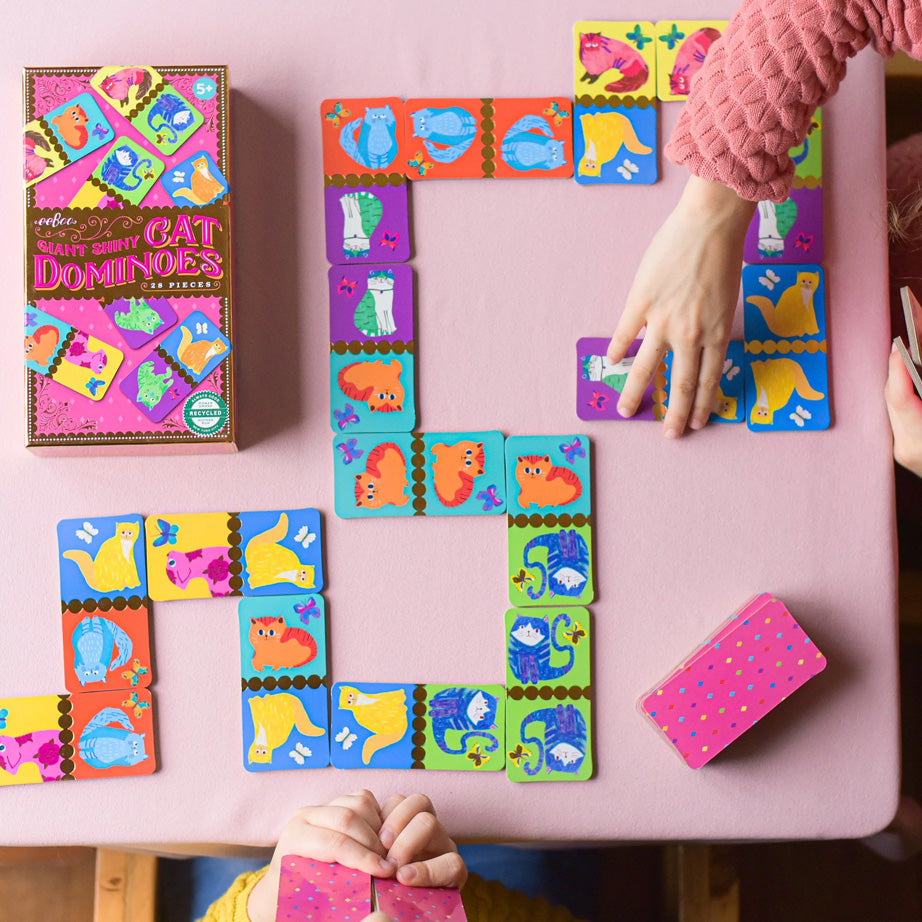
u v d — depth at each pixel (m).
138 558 1.02
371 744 1.02
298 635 1.02
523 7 1.04
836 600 1.03
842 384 1.04
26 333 0.99
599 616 1.03
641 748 1.02
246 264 1.02
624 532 1.03
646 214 1.04
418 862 0.96
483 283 1.03
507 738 1.02
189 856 1.10
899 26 0.91
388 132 1.03
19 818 1.01
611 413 1.03
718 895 1.13
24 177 0.99
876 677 1.03
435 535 1.03
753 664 1.00
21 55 1.02
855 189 1.05
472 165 1.03
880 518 1.04
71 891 1.20
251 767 1.01
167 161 0.99
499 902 1.07
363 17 1.03
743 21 0.93
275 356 1.03
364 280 1.03
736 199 0.97
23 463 1.02
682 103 1.04
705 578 1.03
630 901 1.17
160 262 0.99
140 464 1.02
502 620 1.03
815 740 1.03
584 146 1.04
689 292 0.98
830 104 1.05
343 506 1.02
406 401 1.03
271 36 1.03
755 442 1.04
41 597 1.01
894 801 1.03
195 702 1.01
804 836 1.02
